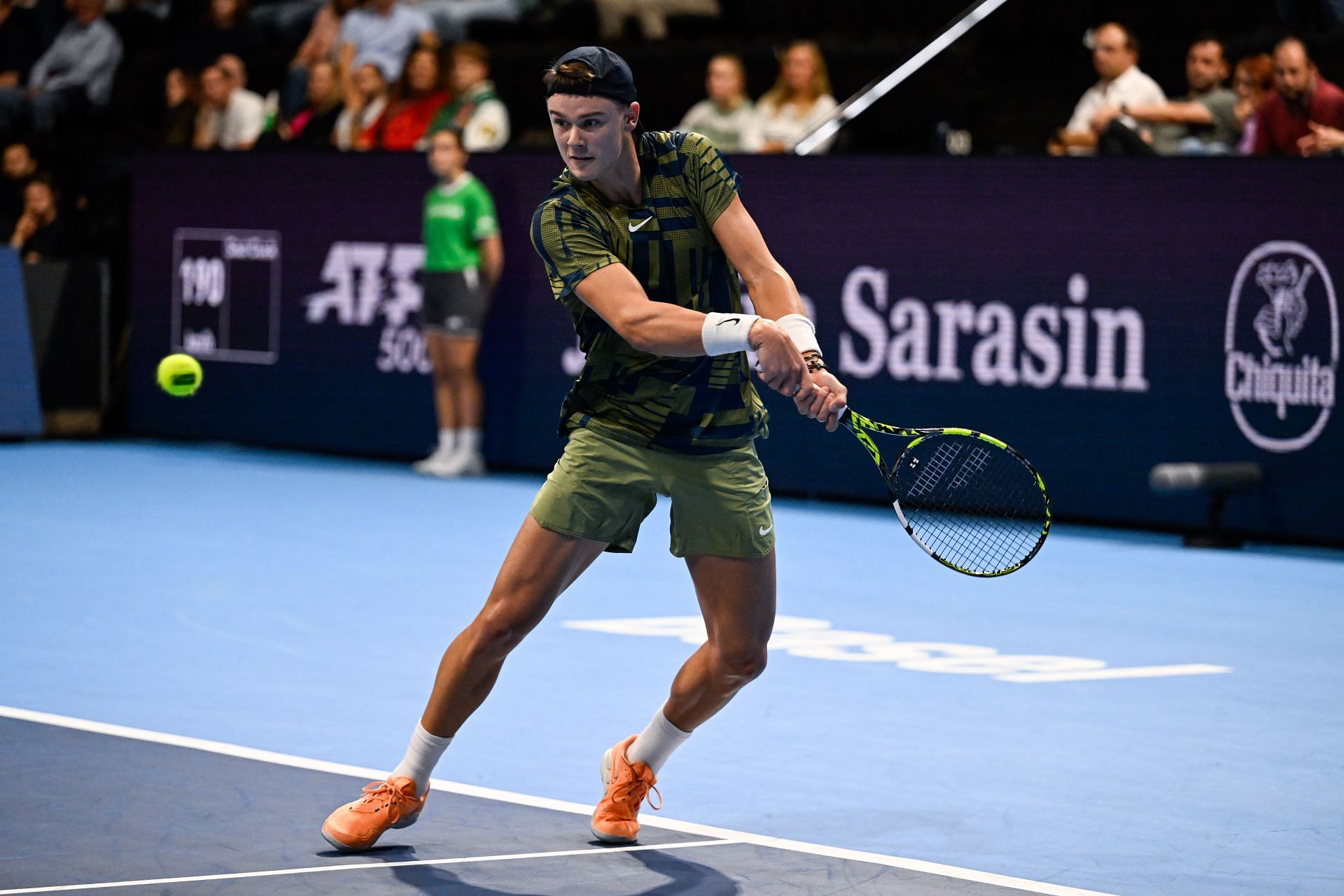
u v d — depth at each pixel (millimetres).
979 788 13281
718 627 11273
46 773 13031
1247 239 26109
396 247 34906
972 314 28594
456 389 33719
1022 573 24203
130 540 25641
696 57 39000
